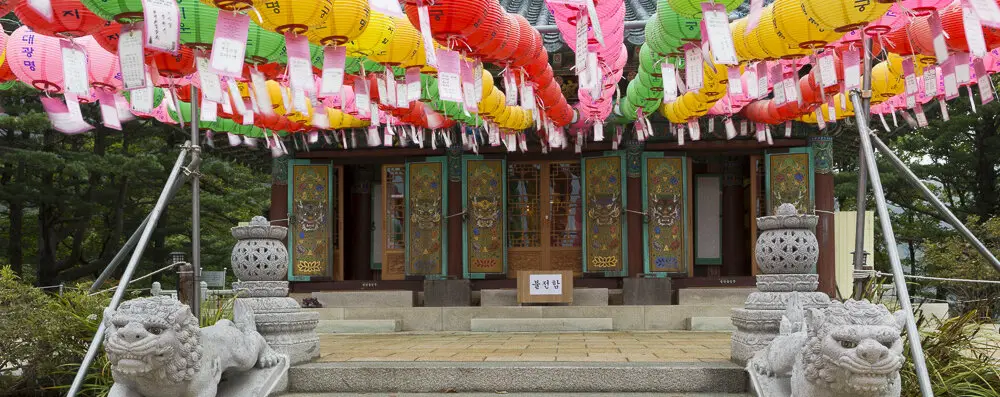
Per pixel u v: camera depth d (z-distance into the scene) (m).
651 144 12.80
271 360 5.65
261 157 14.68
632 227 12.70
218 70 4.56
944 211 5.69
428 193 13.12
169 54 5.60
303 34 4.87
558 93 8.65
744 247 13.66
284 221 13.32
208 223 24.89
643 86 8.27
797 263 5.82
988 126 24.33
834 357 4.07
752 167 13.09
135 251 5.48
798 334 4.99
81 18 4.86
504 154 13.09
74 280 22.12
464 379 5.76
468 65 6.23
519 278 11.88
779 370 5.02
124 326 4.33
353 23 4.90
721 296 12.25
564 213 13.34
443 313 11.77
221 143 13.30
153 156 19.73
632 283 12.20
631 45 10.43
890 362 3.96
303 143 13.28
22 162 18.28
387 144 9.94
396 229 13.65
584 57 5.66
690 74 6.20
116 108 6.38
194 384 4.70
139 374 4.41
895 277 4.95
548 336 9.93
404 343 8.63
